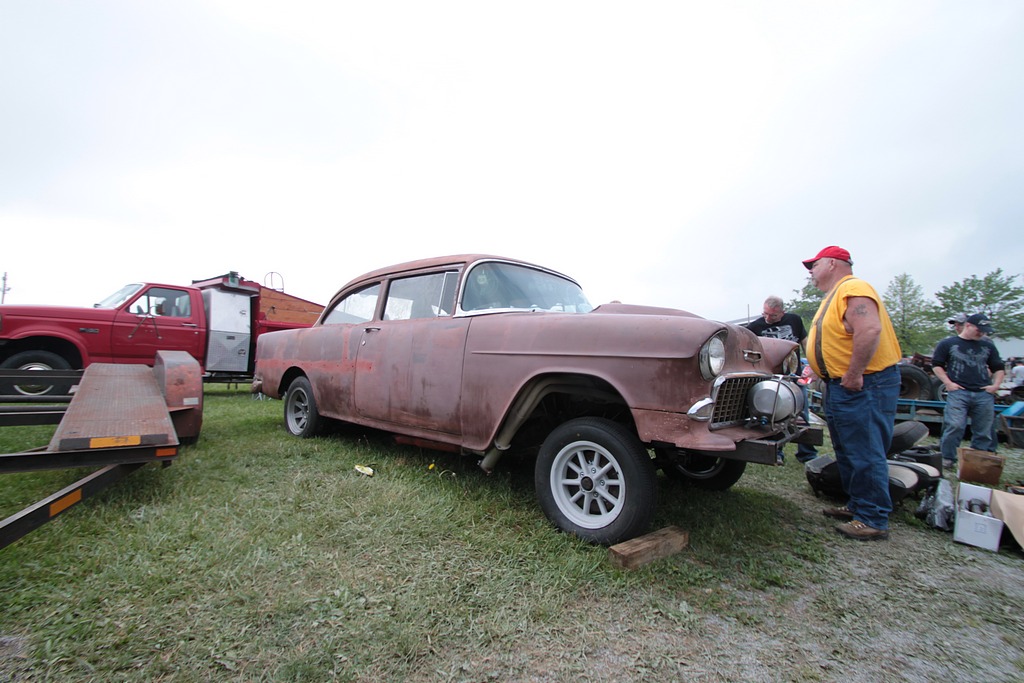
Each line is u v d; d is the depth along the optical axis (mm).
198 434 3986
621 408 2742
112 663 1479
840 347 2918
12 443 4152
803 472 4445
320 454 3859
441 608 1848
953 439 5113
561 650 1670
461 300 3279
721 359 2270
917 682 1602
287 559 2152
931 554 2666
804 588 2221
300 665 1488
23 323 6547
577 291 3943
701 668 1624
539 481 2672
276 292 9227
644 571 2197
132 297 7516
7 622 1642
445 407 3100
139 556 2082
